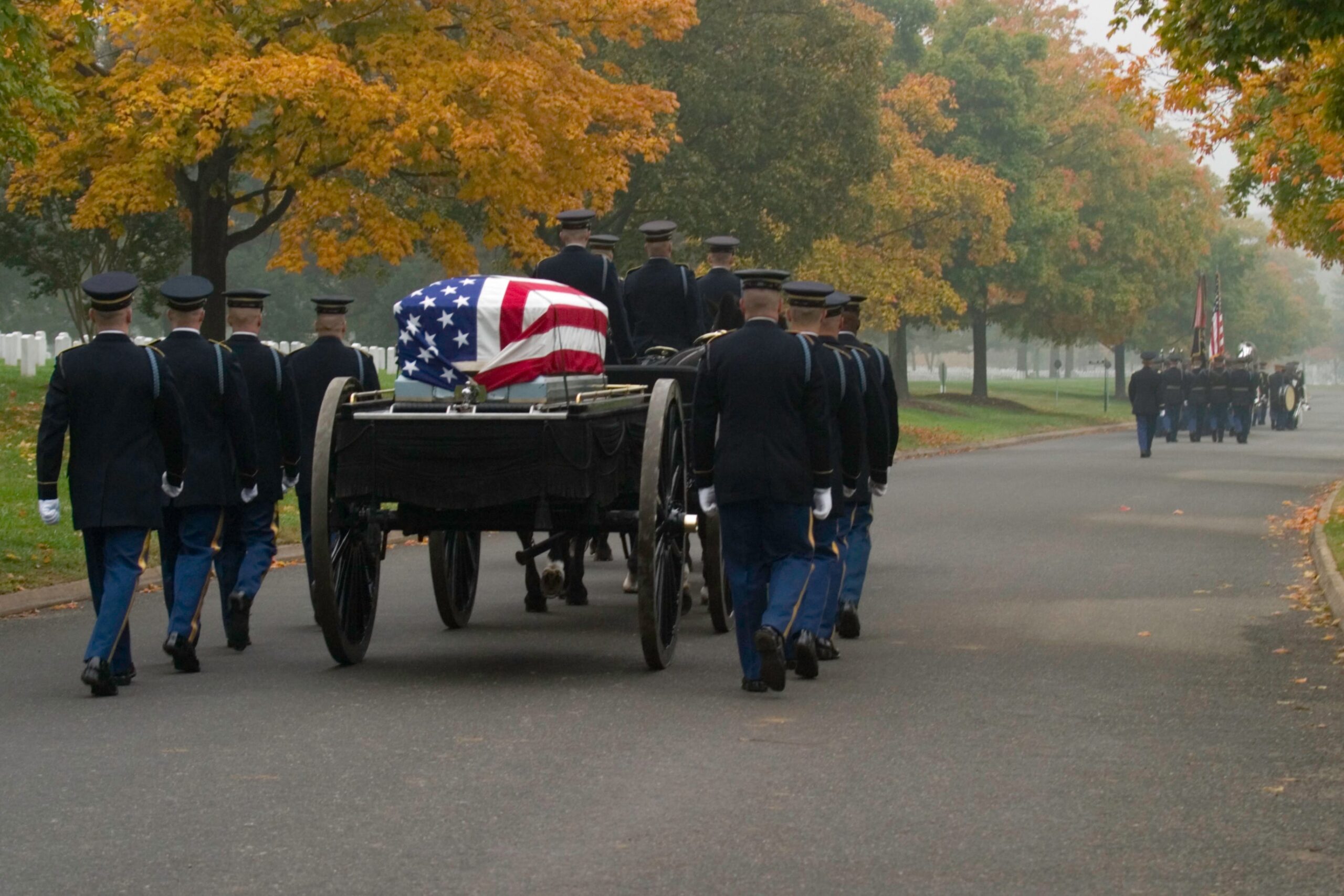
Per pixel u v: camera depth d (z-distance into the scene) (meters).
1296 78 21.39
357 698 10.12
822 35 43.03
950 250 65.00
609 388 11.62
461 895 6.06
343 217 34.62
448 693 10.28
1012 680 10.80
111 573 10.30
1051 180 72.12
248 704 9.92
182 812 7.29
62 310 91.75
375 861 6.52
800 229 43.38
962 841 6.79
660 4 32.94
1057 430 63.31
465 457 10.47
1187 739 8.89
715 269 15.68
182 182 31.98
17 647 12.35
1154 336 102.50
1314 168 27.72
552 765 8.22
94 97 28.83
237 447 11.32
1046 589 15.85
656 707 9.80
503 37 31.91
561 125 31.09
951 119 63.12
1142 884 6.20
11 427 28.61
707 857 6.55
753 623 10.27
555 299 10.90
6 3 18.28
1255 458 41.44
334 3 29.86
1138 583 16.34
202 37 27.78
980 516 24.20
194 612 11.09
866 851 6.65
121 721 9.38
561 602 15.01
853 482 10.68
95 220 28.42
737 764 8.23
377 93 28.02
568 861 6.50
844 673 11.08
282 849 6.69
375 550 11.80
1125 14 16.25
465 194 30.72
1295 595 15.34
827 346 10.66
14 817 7.21
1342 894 6.08
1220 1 15.03
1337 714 9.62
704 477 10.27
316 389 13.33
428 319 10.77
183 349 11.25
